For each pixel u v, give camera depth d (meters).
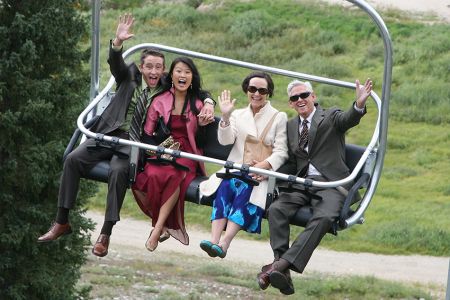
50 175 19.62
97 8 9.21
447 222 30.00
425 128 37.88
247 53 44.47
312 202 8.29
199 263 26.88
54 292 20.03
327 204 8.18
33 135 19.58
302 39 45.75
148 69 8.81
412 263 27.91
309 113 8.62
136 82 8.91
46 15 19.12
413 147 36.31
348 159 8.77
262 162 8.57
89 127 8.90
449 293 9.96
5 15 19.55
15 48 19.34
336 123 8.47
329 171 8.46
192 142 8.76
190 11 48.50
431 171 34.31
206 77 42.09
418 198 32.03
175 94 8.84
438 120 38.31
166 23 47.69
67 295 20.56
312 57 43.97
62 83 19.88
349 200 8.09
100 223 30.34
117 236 29.41
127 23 8.74
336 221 8.15
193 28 47.41
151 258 27.02
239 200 8.42
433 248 28.77
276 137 8.72
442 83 40.91
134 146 8.35
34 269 19.75
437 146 36.34
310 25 47.12
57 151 19.23
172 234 8.81
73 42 19.83
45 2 19.52
